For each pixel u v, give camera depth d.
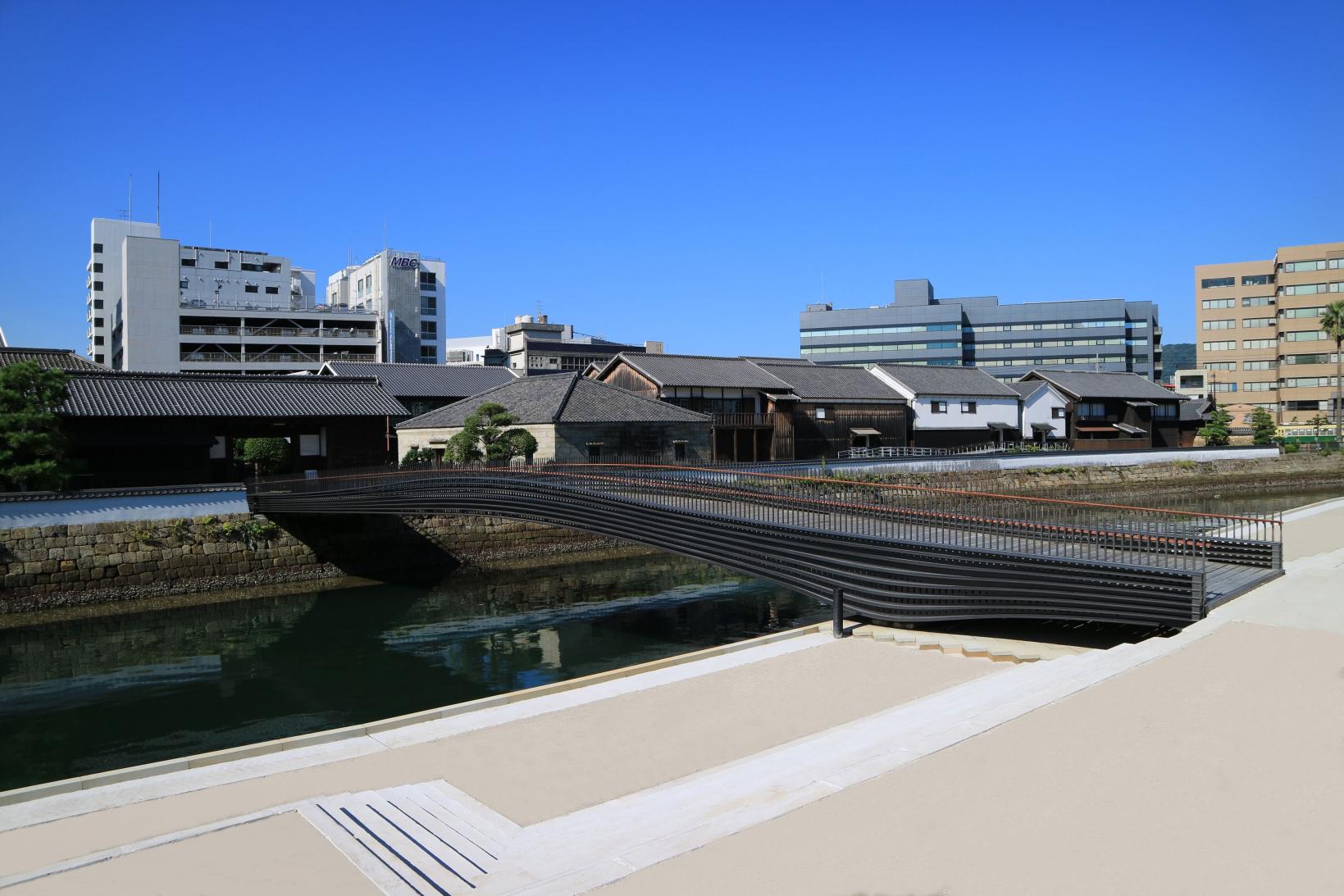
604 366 49.16
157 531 26.45
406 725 11.41
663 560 32.59
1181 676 9.77
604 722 11.26
